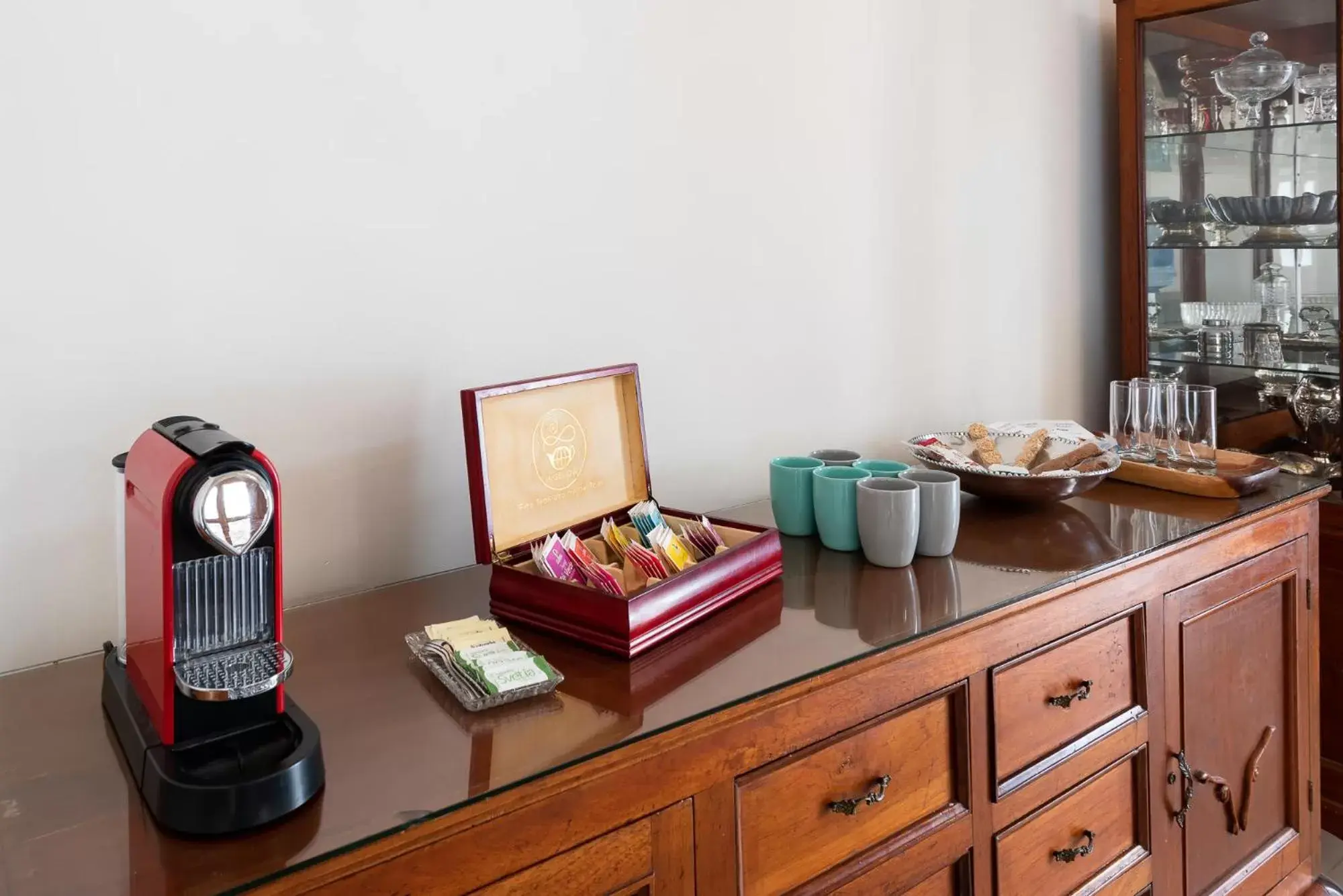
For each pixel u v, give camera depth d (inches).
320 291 52.0
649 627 44.3
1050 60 91.0
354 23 51.6
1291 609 71.5
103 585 47.3
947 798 49.2
